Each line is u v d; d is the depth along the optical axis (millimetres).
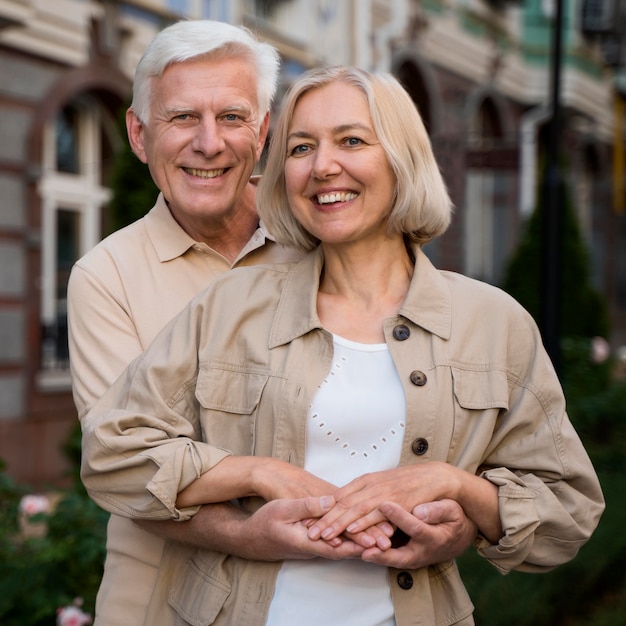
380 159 2193
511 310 2262
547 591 4355
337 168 2182
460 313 2236
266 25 11594
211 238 2832
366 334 2234
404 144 2209
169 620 2346
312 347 2217
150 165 2768
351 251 2262
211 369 2244
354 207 2203
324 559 2156
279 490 2107
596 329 11422
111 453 2188
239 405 2236
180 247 2740
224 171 2719
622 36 20406
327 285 2320
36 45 9227
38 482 9383
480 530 2176
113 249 2711
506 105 18344
